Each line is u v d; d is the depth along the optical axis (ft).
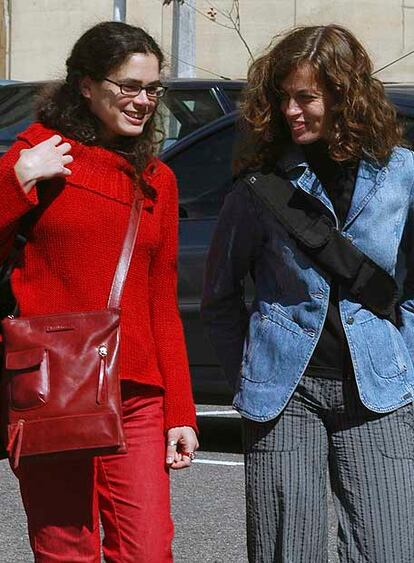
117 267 45.44
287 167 47.21
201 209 87.76
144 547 45.14
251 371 47.29
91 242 45.27
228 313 49.85
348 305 46.37
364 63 46.39
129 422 46.11
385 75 219.61
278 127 47.55
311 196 46.70
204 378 86.79
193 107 93.66
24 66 229.04
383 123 46.47
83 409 43.50
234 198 48.26
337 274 46.14
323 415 46.68
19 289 45.65
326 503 47.29
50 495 45.37
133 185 46.32
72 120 46.39
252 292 83.87
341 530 46.83
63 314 44.32
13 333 44.14
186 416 46.98
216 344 49.93
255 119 47.47
